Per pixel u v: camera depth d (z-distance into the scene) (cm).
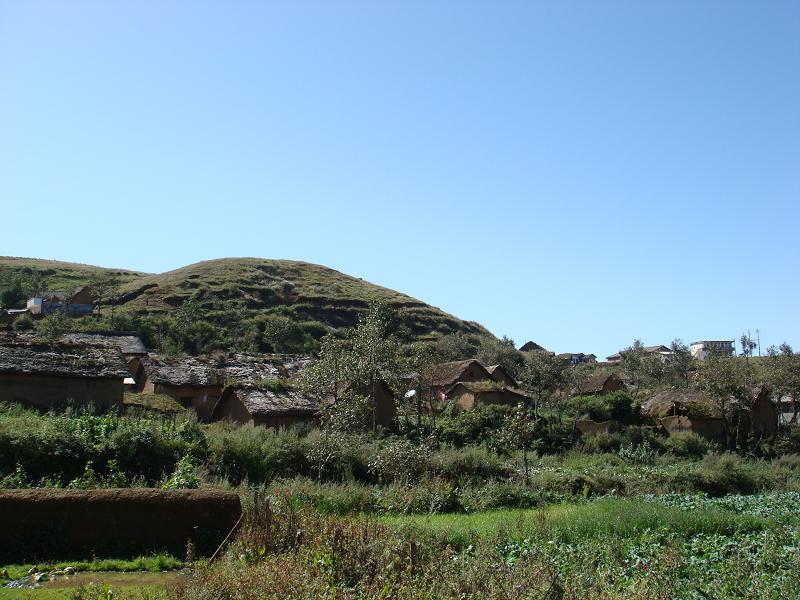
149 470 2677
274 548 1400
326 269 15175
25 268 13138
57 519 1652
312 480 2886
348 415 4056
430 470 3244
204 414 5453
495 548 1457
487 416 5603
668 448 5553
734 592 1322
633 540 1869
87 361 4041
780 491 3853
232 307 11050
